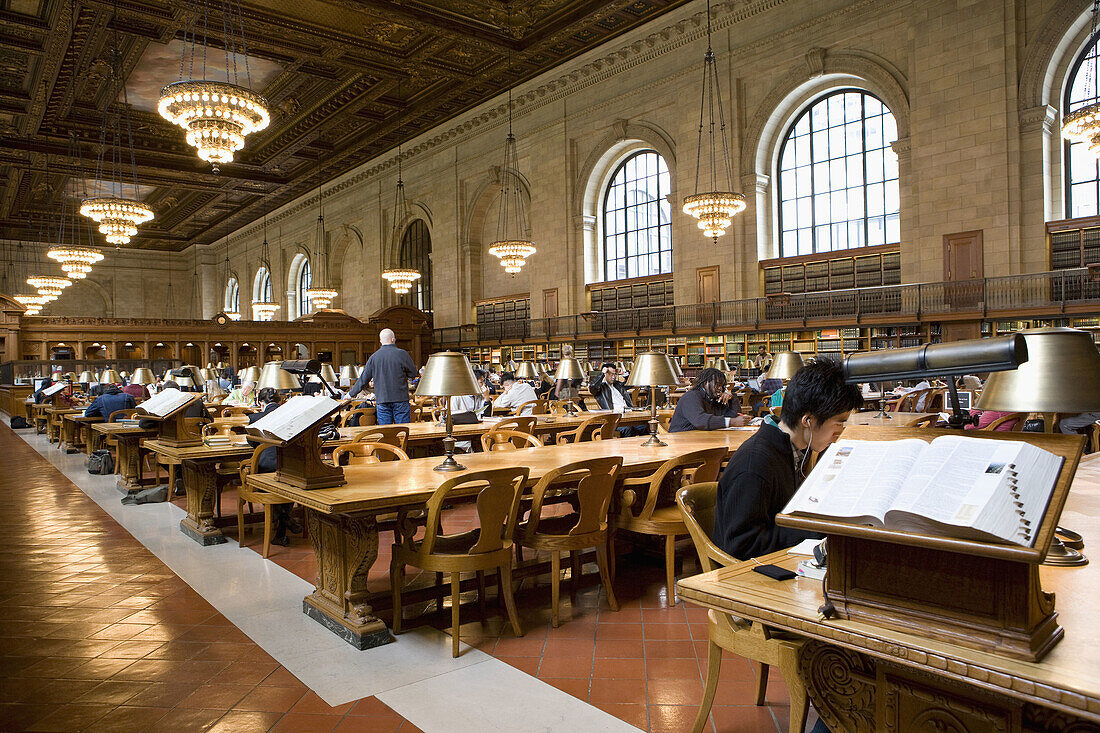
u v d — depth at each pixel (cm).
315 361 746
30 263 3953
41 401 1573
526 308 2427
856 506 153
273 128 2458
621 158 2183
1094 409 240
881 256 1599
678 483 510
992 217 1380
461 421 792
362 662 340
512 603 371
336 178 3188
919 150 1476
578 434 672
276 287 3772
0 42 1719
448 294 2702
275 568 506
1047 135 1348
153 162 2678
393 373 803
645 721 277
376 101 2273
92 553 550
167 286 4450
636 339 2067
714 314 1845
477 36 1830
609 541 459
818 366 246
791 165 1794
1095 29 1302
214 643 367
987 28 1382
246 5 1658
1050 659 135
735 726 271
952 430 179
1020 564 134
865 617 157
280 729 277
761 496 255
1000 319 1374
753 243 1784
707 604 188
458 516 673
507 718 281
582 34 1928
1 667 340
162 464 819
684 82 1884
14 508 731
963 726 151
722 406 654
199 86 1114
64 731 279
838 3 1595
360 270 3203
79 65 1883
